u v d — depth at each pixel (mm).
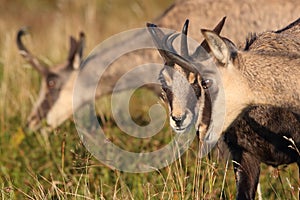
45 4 50250
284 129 17500
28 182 21438
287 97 16484
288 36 17516
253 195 18078
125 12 45844
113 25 43688
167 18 27078
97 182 21078
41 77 31094
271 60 16547
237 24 24328
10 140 25125
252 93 16562
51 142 24391
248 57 16656
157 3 46594
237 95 16578
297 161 18156
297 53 16891
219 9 25406
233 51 16578
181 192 18281
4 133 25641
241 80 16484
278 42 17172
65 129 25562
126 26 40594
